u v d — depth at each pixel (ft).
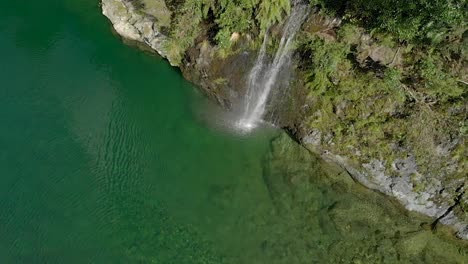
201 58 67.56
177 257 58.23
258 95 66.90
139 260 57.57
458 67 58.29
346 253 59.21
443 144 58.95
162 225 60.13
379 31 60.59
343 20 61.72
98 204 60.70
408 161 60.08
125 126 67.05
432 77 59.16
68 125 66.33
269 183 63.87
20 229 58.13
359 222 61.16
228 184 63.77
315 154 64.90
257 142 66.95
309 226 61.00
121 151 64.95
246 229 60.59
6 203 59.72
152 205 61.31
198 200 62.23
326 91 62.85
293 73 64.03
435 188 59.52
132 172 63.41
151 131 67.05
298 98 64.39
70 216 59.47
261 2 60.85
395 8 58.29
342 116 62.69
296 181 63.87
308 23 62.54
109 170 63.26
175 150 65.82
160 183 63.05
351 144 62.23
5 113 66.44
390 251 59.31
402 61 60.90
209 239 59.67
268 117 67.92
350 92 62.03
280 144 66.49
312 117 63.72
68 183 61.77
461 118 58.39
